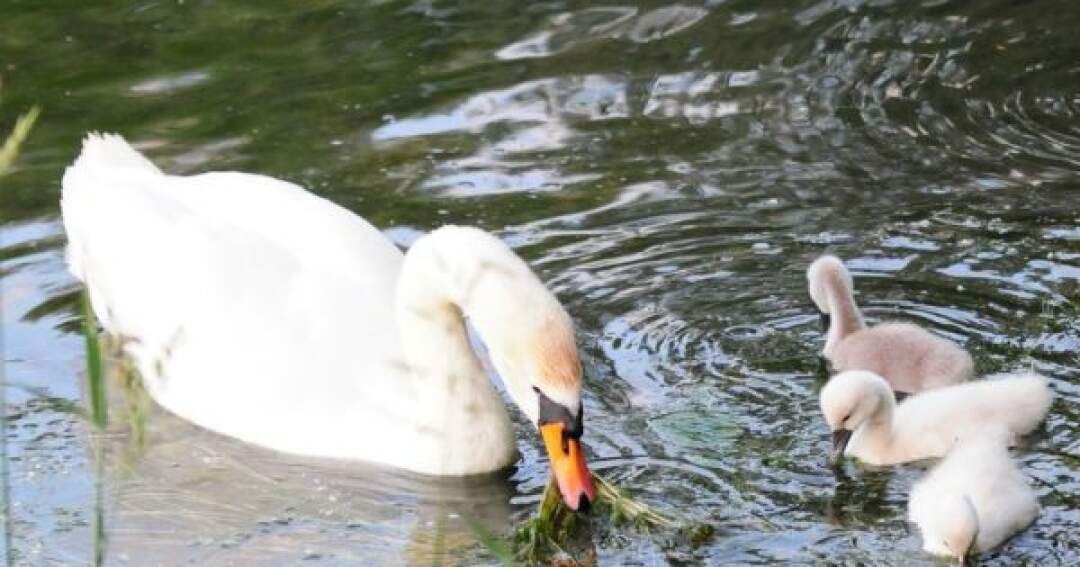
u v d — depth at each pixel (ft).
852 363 41.86
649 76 58.34
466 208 49.62
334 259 42.47
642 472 37.83
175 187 45.27
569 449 35.12
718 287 45.50
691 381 41.50
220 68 60.13
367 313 41.50
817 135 53.78
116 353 43.32
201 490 38.40
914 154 52.26
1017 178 50.47
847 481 37.63
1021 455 38.19
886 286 45.11
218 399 41.19
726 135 53.93
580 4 64.90
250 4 66.03
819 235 47.78
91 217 45.62
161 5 65.98
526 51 60.70
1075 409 39.55
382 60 60.39
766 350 42.78
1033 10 62.49
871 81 57.41
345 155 53.16
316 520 37.09
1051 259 45.70
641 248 47.39
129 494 38.09
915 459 38.52
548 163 52.34
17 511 37.24
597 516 36.09
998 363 41.42
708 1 64.64
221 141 54.39
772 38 61.05
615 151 53.01
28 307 45.55
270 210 43.78
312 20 64.13
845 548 34.88
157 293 43.09
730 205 49.57
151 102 57.52
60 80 59.36
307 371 40.78
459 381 39.24
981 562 34.22
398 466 39.40
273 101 57.31
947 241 47.01
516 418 41.55
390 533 36.52
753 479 37.60
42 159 53.52
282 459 39.93
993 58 58.75
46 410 41.27
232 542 36.09
